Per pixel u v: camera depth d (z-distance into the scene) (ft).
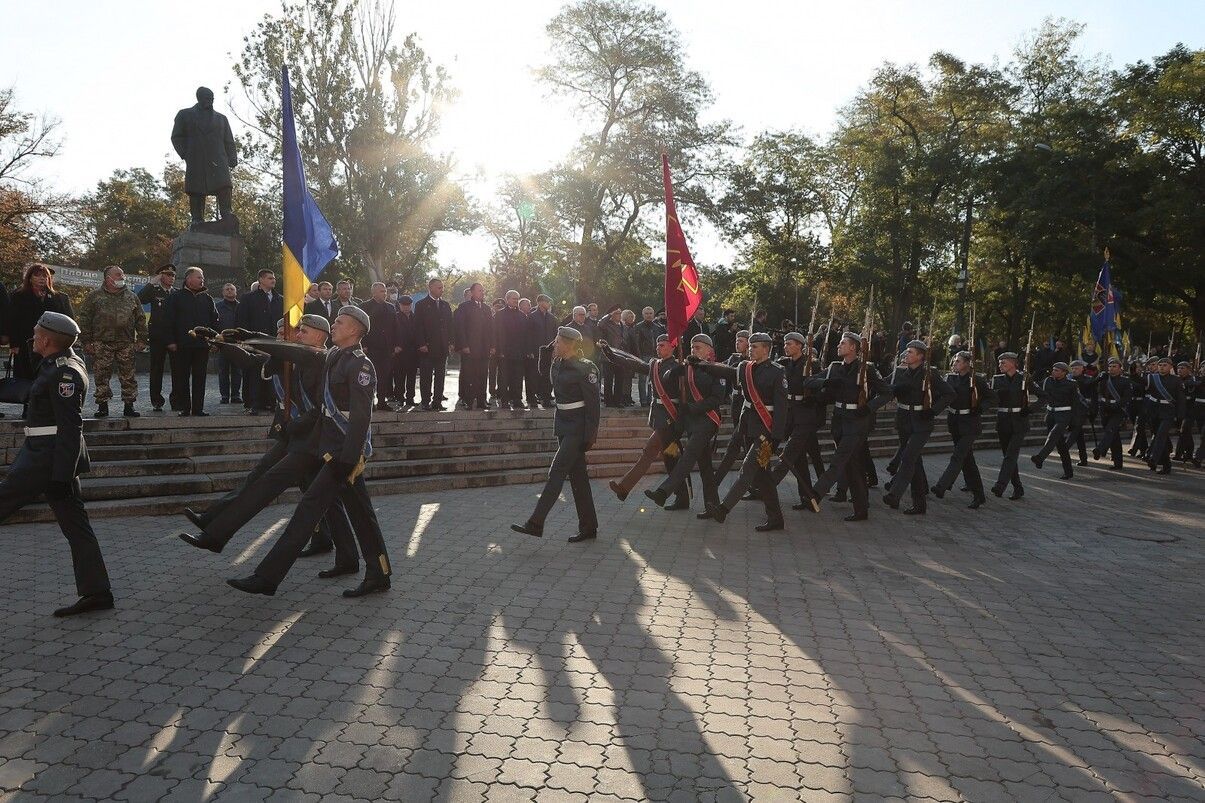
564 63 123.34
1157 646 19.30
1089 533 32.65
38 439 17.88
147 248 172.14
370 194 99.66
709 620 19.90
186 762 12.52
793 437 32.78
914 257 135.44
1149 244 117.08
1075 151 114.62
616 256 136.98
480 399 45.32
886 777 12.69
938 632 19.70
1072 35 136.15
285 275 23.29
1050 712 15.34
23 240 119.14
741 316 150.30
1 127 116.98
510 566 24.03
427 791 11.88
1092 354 83.46
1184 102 115.75
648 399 54.80
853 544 28.94
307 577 22.17
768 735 13.97
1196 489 46.83
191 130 57.16
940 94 135.03
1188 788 12.67
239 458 32.55
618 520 31.14
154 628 17.98
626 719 14.39
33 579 20.89
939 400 34.88
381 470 35.47
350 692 15.15
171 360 36.37
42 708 14.15
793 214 140.97
